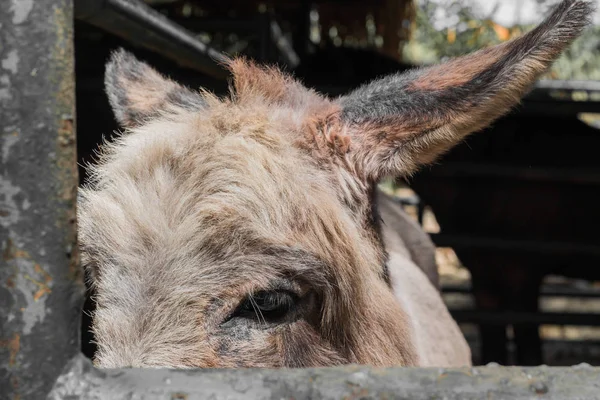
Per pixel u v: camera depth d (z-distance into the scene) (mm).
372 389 364
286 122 748
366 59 2615
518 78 640
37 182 355
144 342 598
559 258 2404
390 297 794
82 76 1941
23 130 354
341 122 745
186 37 1343
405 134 708
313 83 2383
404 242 1370
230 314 618
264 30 1806
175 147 677
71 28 370
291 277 632
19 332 349
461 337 1276
